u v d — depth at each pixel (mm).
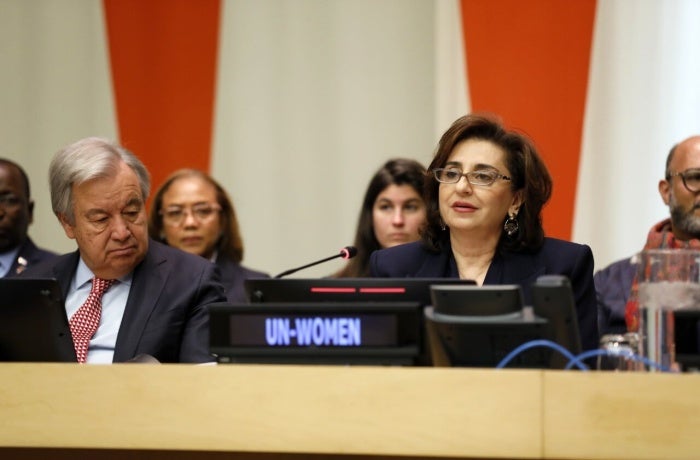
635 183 7086
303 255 7934
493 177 4398
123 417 3102
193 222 6793
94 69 8211
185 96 8023
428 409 2941
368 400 2973
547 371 2898
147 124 8039
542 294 3133
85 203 4500
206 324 4543
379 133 7863
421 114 7805
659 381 2844
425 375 2951
